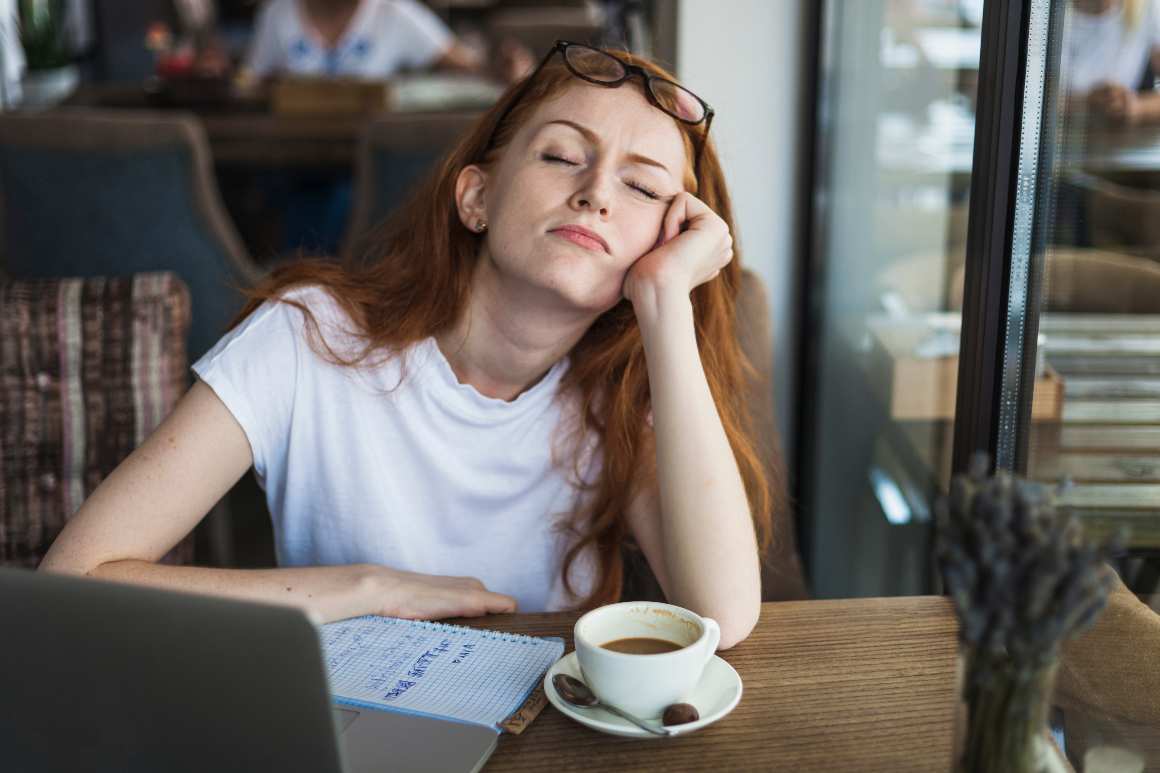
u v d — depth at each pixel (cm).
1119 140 112
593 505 138
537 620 117
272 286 137
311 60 448
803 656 109
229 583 115
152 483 123
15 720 80
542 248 120
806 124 214
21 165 276
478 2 726
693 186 130
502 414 133
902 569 190
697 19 209
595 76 126
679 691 96
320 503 135
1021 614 72
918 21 177
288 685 73
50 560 117
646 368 135
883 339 196
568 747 95
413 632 113
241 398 128
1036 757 76
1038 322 120
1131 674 104
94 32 705
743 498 121
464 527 138
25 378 157
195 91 392
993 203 117
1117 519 117
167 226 280
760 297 166
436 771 90
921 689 103
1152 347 110
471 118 276
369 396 131
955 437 126
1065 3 113
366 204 282
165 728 77
